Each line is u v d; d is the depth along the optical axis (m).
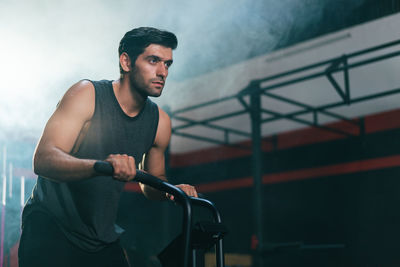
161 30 1.29
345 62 4.72
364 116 6.88
